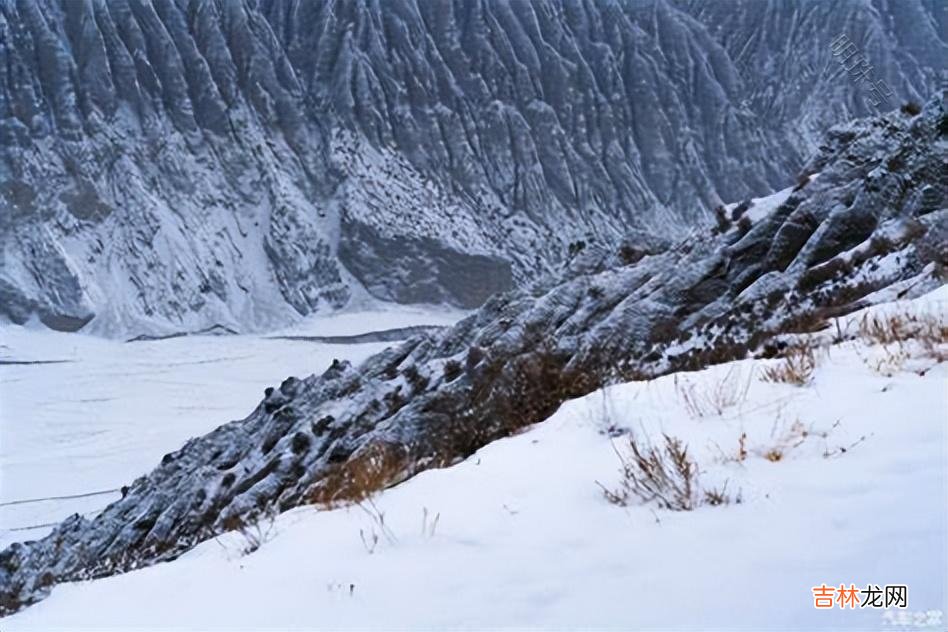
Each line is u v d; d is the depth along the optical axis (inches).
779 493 195.6
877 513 175.0
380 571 194.1
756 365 320.5
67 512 1296.8
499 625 160.6
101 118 2647.6
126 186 2578.7
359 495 281.3
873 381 269.3
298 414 647.8
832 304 459.8
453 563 191.5
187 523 562.9
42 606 251.6
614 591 165.0
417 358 697.6
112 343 2289.6
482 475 252.4
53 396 1859.0
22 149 2497.5
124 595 231.0
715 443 234.2
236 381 2032.5
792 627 142.1
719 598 154.9
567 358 520.4
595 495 217.2
